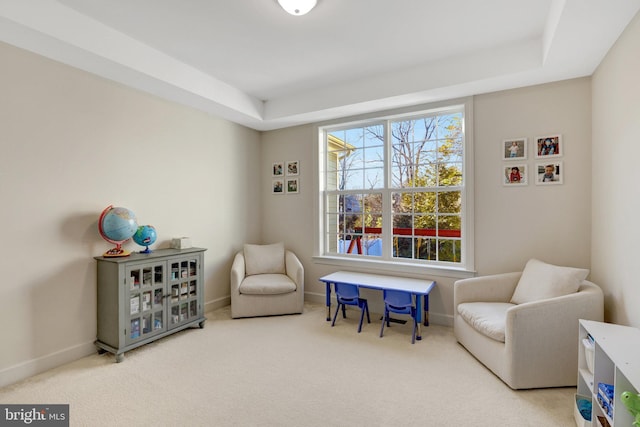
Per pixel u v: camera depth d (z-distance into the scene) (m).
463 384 2.22
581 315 2.17
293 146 4.37
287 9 2.07
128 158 2.97
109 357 2.64
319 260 4.18
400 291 2.94
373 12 2.22
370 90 3.32
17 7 1.92
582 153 2.75
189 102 3.39
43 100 2.38
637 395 1.35
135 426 1.80
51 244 2.44
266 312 3.62
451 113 3.49
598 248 2.55
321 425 1.81
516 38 2.58
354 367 2.47
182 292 3.13
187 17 2.27
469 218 3.23
